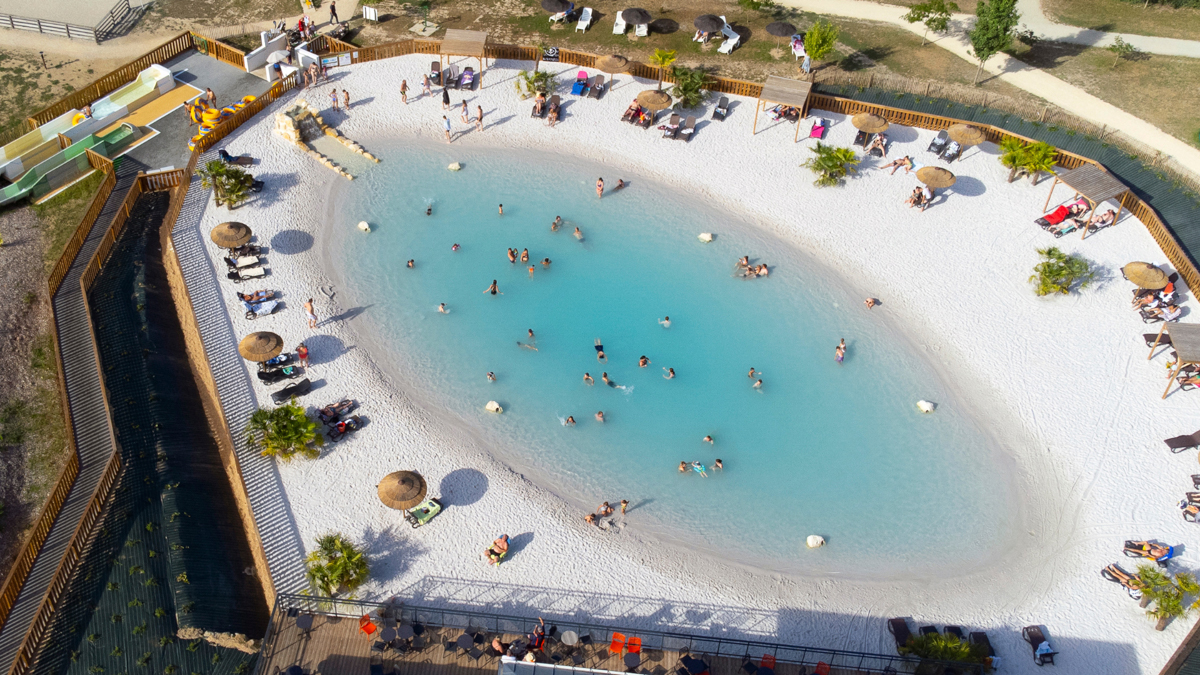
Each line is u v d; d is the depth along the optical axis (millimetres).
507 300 45312
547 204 50656
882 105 57719
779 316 45219
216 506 35844
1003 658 32500
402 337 43156
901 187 51656
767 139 54656
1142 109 56406
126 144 51938
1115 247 47812
